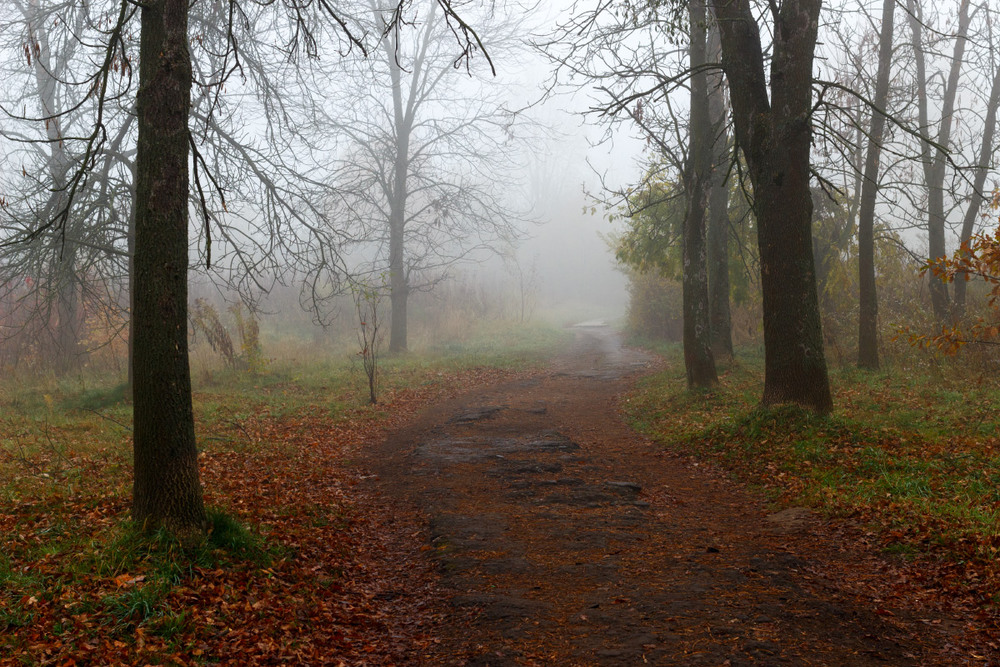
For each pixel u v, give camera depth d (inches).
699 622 197.3
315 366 878.4
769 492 345.1
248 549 239.9
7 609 181.6
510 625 201.5
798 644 182.9
